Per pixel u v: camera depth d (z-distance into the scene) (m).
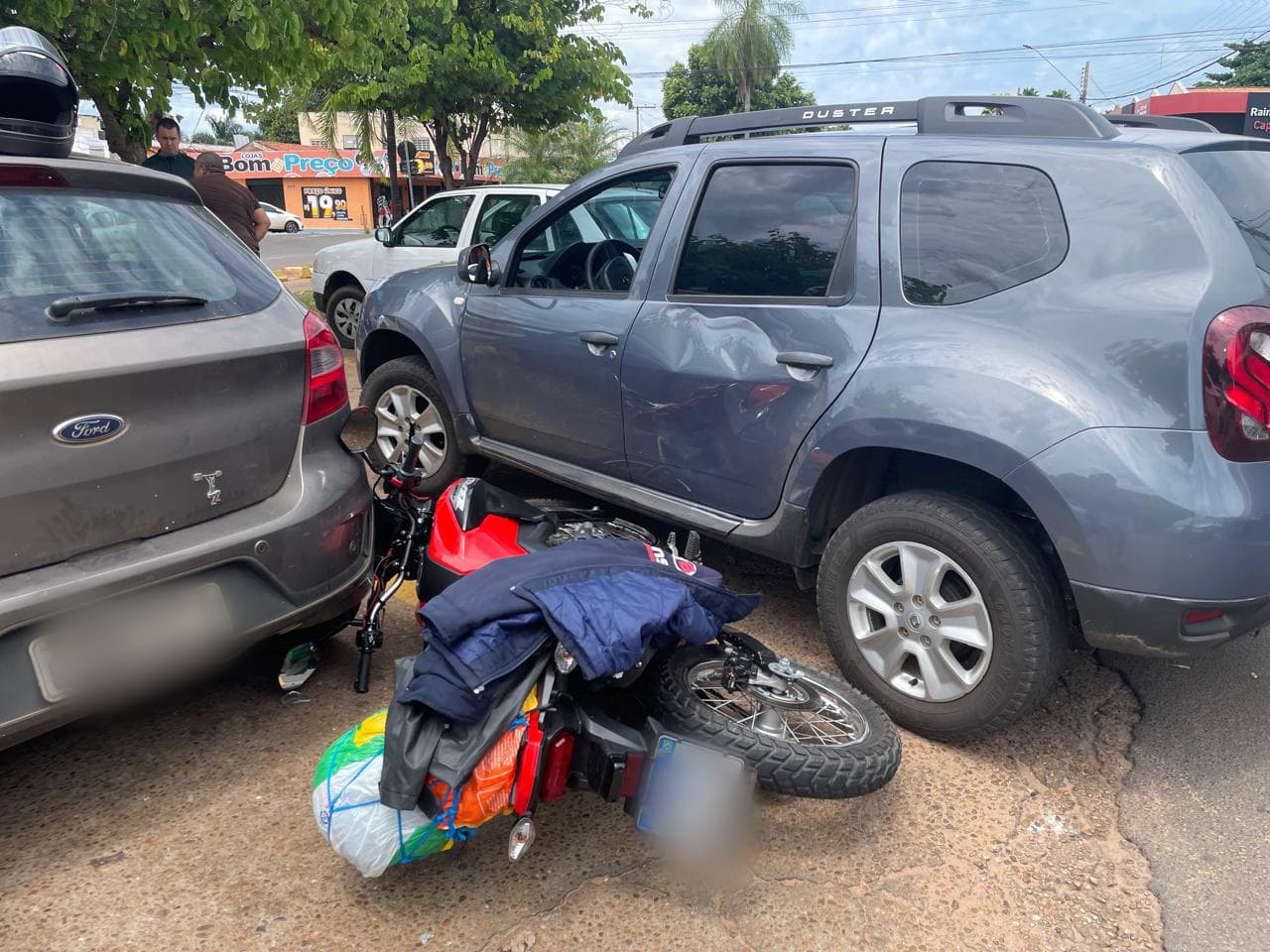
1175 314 2.43
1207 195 2.55
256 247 7.47
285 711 2.95
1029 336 2.64
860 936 2.17
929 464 3.02
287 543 2.58
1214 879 2.38
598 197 3.88
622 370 3.54
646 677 2.61
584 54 12.94
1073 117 2.88
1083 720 3.08
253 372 2.55
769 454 3.15
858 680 3.03
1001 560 2.63
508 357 4.02
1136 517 2.42
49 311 2.19
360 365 4.92
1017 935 2.20
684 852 2.41
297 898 2.19
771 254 3.23
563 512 3.34
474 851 2.38
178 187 2.75
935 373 2.72
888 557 2.93
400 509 3.14
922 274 2.88
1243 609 2.48
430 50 11.82
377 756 2.18
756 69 30.25
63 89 2.77
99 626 2.21
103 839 2.35
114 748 2.73
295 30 6.50
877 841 2.49
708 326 3.30
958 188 2.88
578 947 2.09
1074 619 2.77
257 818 2.45
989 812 2.62
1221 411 2.38
